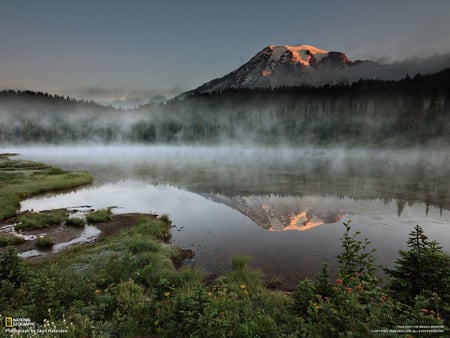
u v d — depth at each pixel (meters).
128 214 19.69
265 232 14.76
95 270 8.75
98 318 5.33
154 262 9.59
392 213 18.91
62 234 15.18
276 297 6.79
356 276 5.01
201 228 15.75
